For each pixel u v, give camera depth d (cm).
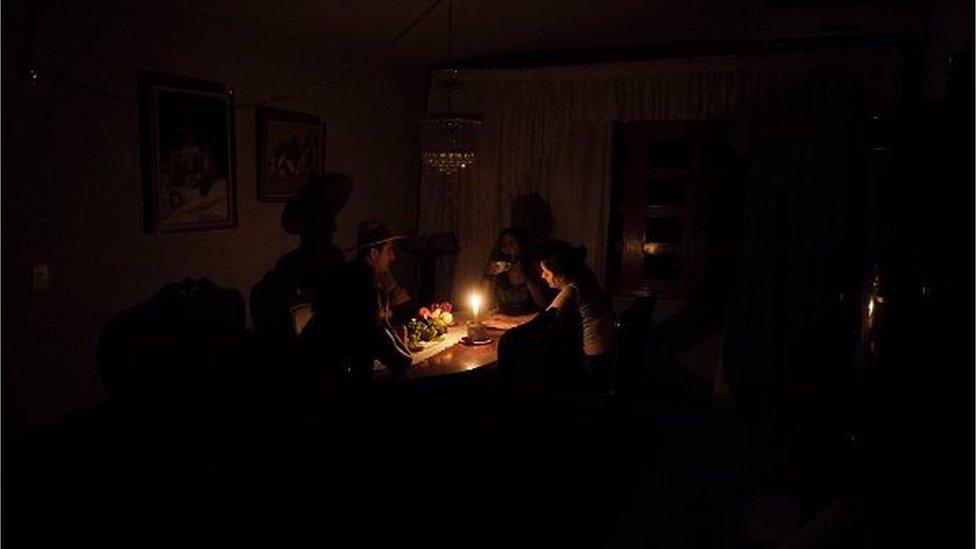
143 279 326
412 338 360
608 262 496
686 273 484
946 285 214
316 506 321
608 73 470
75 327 295
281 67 404
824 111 421
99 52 297
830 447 401
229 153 366
